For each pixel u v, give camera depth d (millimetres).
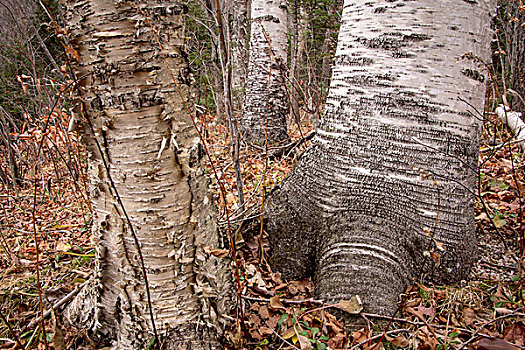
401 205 1996
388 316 1739
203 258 1569
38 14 5539
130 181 1428
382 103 2000
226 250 1567
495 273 2145
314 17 8539
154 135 1393
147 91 1355
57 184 4145
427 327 1712
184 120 1460
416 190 1974
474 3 1851
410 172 1976
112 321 1670
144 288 1538
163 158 1418
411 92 1932
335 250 1998
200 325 1586
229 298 1688
